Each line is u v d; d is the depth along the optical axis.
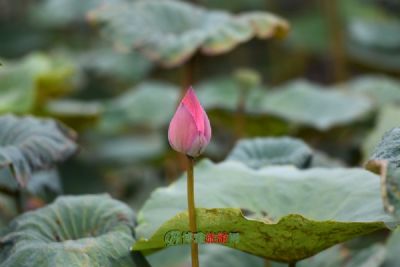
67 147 3.41
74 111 5.16
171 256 3.72
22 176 3.27
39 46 8.91
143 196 5.67
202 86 6.38
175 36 3.93
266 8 9.04
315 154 3.74
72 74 6.05
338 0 8.55
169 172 5.89
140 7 4.00
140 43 3.89
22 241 3.13
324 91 5.46
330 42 8.09
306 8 10.36
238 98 5.35
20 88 5.03
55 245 3.09
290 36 8.33
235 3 8.77
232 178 3.33
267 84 8.86
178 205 3.25
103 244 3.11
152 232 3.17
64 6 7.85
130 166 6.00
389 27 7.56
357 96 5.41
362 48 7.34
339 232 3.01
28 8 9.87
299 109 5.22
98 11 3.99
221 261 3.48
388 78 7.51
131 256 3.12
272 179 3.30
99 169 5.95
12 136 3.40
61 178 5.68
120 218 3.21
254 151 3.61
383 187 2.83
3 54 8.91
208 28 3.93
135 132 6.56
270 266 3.40
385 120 4.93
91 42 8.75
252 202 3.25
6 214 3.85
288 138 3.64
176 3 4.06
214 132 5.95
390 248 3.52
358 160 5.57
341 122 5.06
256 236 3.04
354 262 3.50
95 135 6.32
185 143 2.93
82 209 3.24
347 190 3.20
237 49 8.94
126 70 7.38
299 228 2.99
